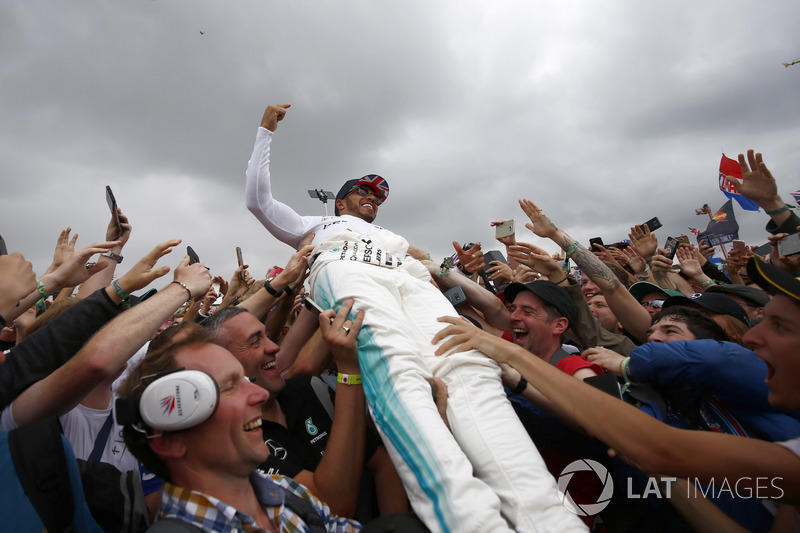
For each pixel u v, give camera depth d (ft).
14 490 4.19
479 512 4.79
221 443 4.60
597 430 5.18
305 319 10.30
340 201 12.84
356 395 6.53
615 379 6.82
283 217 11.55
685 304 9.38
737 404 6.30
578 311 10.88
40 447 4.40
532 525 4.95
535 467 5.46
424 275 9.16
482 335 6.77
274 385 7.72
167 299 6.24
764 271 4.64
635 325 10.80
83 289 9.55
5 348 12.23
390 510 7.09
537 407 7.70
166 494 4.61
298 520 5.15
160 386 4.32
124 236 10.27
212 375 4.75
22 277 5.41
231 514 4.40
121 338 5.38
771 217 10.53
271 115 11.32
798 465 4.26
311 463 7.38
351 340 6.63
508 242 13.93
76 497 4.54
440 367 6.61
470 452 5.76
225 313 7.87
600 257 14.96
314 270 8.92
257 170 10.97
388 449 5.82
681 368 6.45
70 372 5.12
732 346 6.40
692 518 5.86
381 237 9.64
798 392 4.54
